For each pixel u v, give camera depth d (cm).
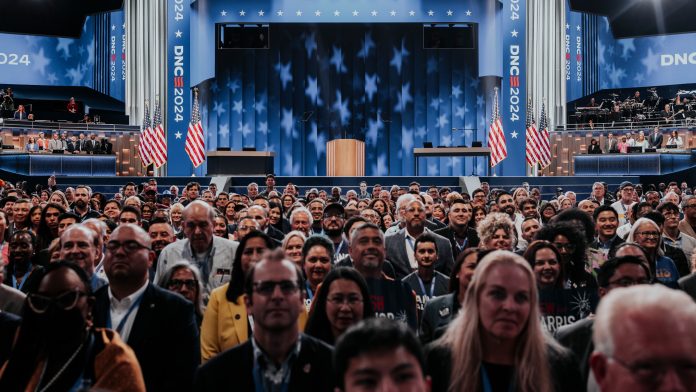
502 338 400
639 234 851
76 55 4112
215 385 425
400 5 3541
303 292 441
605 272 568
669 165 3312
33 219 1189
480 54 3628
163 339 528
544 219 1374
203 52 3569
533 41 3925
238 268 627
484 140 3788
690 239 1091
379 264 693
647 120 3722
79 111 3894
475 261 616
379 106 3884
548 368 396
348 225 1012
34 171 3212
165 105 3825
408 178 3166
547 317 625
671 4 3541
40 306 421
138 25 3912
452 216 1136
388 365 272
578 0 3597
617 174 3347
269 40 3812
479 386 397
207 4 3547
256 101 3850
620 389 234
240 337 614
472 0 3569
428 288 827
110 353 424
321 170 3884
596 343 249
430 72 3862
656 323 230
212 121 3788
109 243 540
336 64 3881
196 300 657
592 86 4359
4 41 4003
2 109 3559
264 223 1136
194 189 1914
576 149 3800
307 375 427
